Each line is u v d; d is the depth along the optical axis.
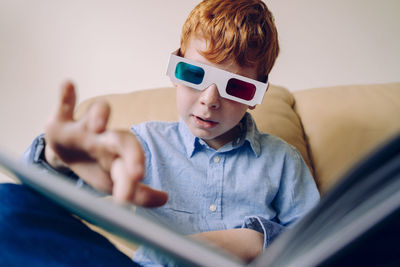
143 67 1.41
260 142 0.91
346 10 1.32
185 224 0.80
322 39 1.35
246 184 0.85
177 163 0.86
